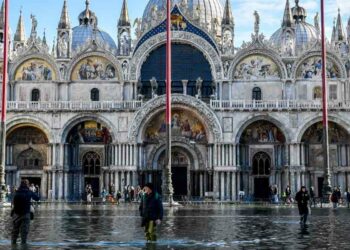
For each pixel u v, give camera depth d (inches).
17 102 3368.6
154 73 3535.9
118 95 3499.0
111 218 1760.6
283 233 1269.7
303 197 1487.5
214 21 4148.6
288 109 3316.9
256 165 3442.4
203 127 3408.0
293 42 3570.4
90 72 3521.2
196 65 3526.1
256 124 3430.1
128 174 3299.7
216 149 3304.6
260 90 3484.3
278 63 3476.9
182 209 2333.9
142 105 3321.9
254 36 3491.6
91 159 3476.9
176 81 3516.2
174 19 3513.8
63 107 3366.1
